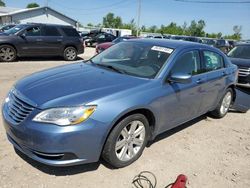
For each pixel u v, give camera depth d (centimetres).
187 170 377
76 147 305
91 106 308
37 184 314
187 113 458
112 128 331
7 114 340
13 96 350
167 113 404
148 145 432
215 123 573
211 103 535
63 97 313
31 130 300
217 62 545
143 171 361
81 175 338
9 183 311
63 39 1401
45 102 307
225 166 400
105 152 335
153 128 392
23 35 1267
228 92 601
